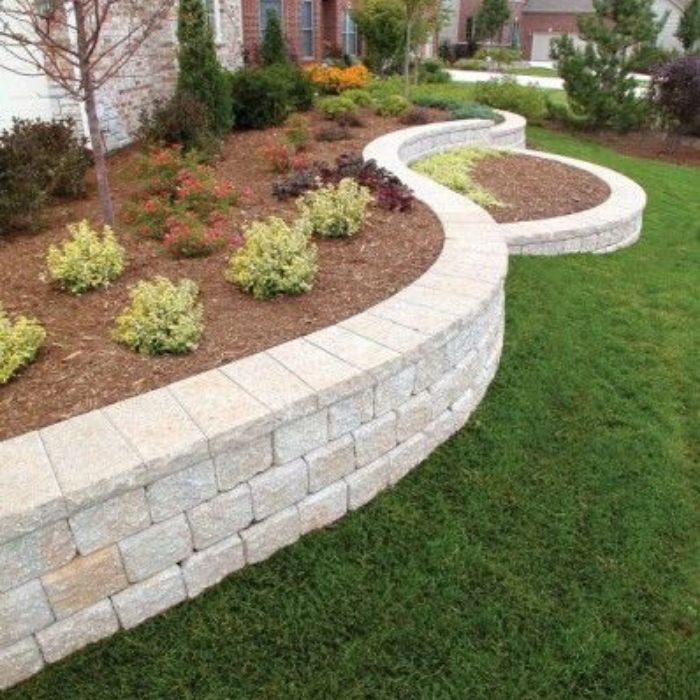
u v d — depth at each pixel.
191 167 5.50
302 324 3.29
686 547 3.04
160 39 8.92
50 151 5.69
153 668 2.31
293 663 2.37
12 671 2.18
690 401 4.15
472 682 2.36
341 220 4.41
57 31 6.32
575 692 2.38
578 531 3.05
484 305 3.57
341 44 20.14
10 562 2.03
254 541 2.64
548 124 15.28
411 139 8.20
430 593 2.67
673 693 2.41
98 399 2.63
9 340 2.83
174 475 2.29
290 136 7.78
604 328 4.98
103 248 3.80
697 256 6.92
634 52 13.96
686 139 14.69
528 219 6.78
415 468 3.29
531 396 3.96
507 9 34.47
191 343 3.00
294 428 2.59
